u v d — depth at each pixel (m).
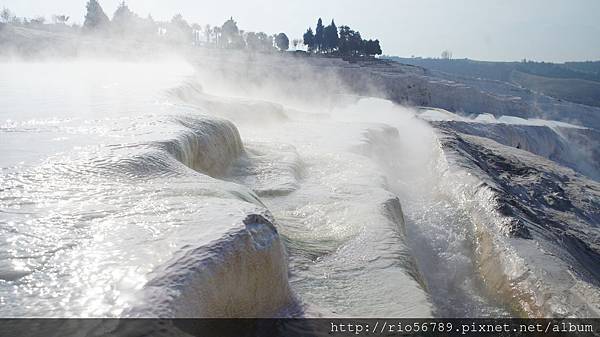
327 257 6.60
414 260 6.97
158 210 4.81
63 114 9.64
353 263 6.42
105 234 4.14
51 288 3.26
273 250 4.50
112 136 7.96
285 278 4.79
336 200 9.20
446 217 11.73
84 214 4.61
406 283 5.87
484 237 10.01
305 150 13.98
